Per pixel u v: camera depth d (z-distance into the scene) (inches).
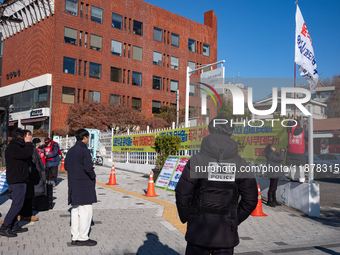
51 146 410.6
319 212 302.4
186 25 1962.4
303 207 309.1
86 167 185.5
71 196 189.0
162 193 394.3
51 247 182.7
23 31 1577.3
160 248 186.2
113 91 1609.3
